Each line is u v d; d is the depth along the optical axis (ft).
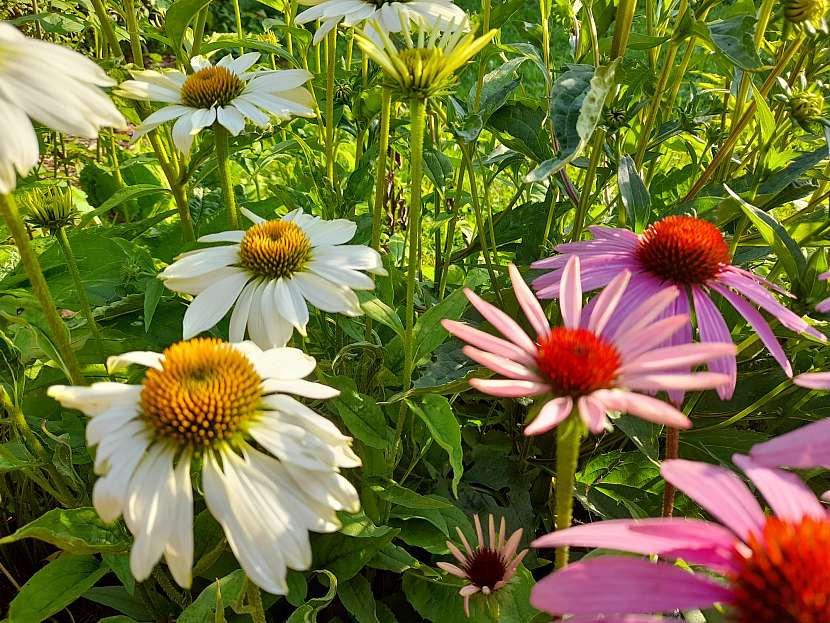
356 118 1.33
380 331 1.29
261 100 1.09
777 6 1.41
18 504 1.15
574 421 0.58
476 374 0.90
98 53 1.63
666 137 1.33
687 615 0.76
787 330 1.15
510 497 1.21
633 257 0.93
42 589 0.86
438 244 1.52
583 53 1.34
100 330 1.14
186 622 0.81
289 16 1.48
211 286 0.93
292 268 0.94
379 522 1.03
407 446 1.19
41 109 0.61
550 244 1.36
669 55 1.13
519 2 1.19
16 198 1.10
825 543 0.45
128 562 0.88
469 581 0.90
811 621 0.42
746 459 0.55
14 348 0.94
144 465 0.63
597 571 0.48
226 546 0.94
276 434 0.68
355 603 1.00
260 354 0.78
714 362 0.79
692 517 1.13
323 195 1.24
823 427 0.53
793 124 1.11
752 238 1.20
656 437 1.00
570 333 0.61
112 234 1.38
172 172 1.29
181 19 1.21
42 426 0.93
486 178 1.51
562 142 0.92
